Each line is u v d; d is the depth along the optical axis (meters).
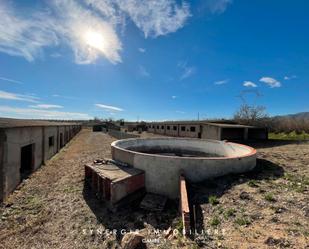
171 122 31.06
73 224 5.23
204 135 21.12
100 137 32.47
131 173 6.73
